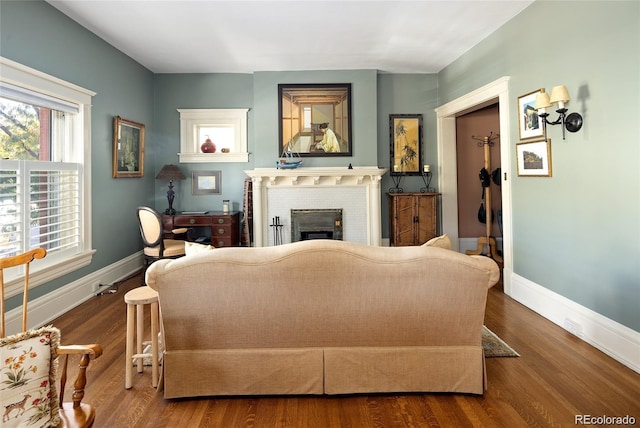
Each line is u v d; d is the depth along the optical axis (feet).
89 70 12.14
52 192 10.10
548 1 9.72
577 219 8.89
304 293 6.12
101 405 6.26
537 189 10.42
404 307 6.23
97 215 12.62
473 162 17.99
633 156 7.36
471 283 6.09
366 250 6.16
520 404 6.22
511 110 11.57
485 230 18.22
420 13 11.25
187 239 15.53
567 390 6.61
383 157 17.95
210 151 17.56
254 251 6.19
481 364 6.40
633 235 7.40
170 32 12.47
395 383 6.42
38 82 9.66
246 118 17.56
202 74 17.38
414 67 16.87
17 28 9.10
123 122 14.21
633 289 7.41
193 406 6.25
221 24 11.90
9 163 8.85
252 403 6.35
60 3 10.29
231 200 17.81
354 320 6.29
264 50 14.35
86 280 11.90
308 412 6.10
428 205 16.85
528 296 10.90
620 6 7.52
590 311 8.53
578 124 8.66
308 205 16.94
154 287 6.00
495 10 10.99
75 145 11.53
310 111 17.04
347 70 16.98
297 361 6.38
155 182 17.49
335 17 11.49
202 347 6.35
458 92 15.42
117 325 9.81
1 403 3.80
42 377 4.10
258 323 6.27
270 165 17.10
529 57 10.59
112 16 11.19
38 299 9.77
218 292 6.07
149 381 7.01
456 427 5.68
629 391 6.56
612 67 7.75
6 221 8.85
